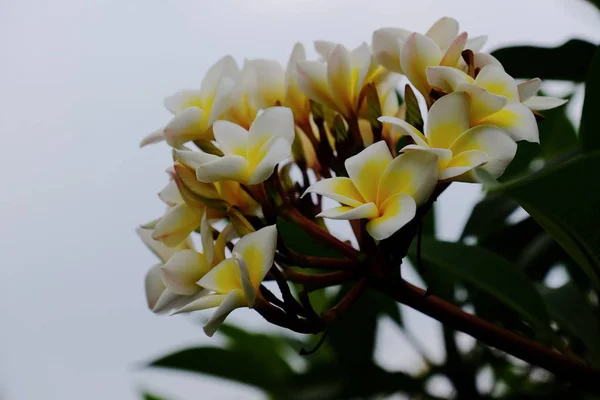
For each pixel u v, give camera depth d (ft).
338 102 3.46
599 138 3.33
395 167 3.17
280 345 4.42
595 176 2.99
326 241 3.35
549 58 3.91
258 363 4.01
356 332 4.03
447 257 3.67
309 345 4.33
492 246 4.06
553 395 3.99
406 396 4.02
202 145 3.44
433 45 3.35
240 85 3.50
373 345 4.02
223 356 4.00
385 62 3.47
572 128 4.19
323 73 3.47
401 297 3.34
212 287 3.23
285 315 3.24
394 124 3.22
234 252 3.23
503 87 3.26
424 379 4.10
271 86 3.56
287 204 3.37
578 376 3.33
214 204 3.34
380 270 3.32
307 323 3.25
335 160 3.48
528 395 4.00
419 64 3.35
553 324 3.89
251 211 3.38
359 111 3.48
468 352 4.13
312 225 3.36
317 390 4.00
